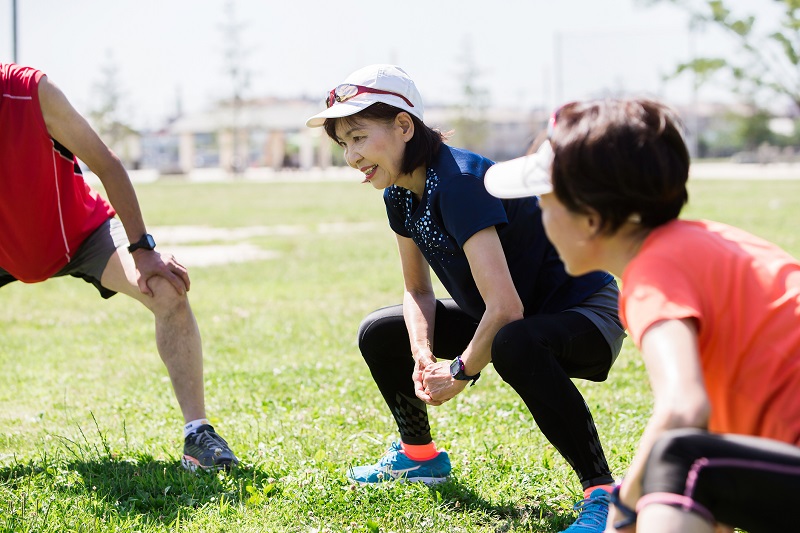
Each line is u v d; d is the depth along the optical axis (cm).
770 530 165
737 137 7056
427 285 334
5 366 592
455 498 323
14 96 342
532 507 318
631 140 189
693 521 162
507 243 299
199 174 6191
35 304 867
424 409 343
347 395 481
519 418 430
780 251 198
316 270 1070
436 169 295
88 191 390
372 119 296
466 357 289
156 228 1741
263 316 757
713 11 1900
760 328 185
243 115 6906
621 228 197
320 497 318
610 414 434
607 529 182
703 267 188
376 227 1700
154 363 596
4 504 312
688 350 174
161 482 337
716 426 198
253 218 1967
